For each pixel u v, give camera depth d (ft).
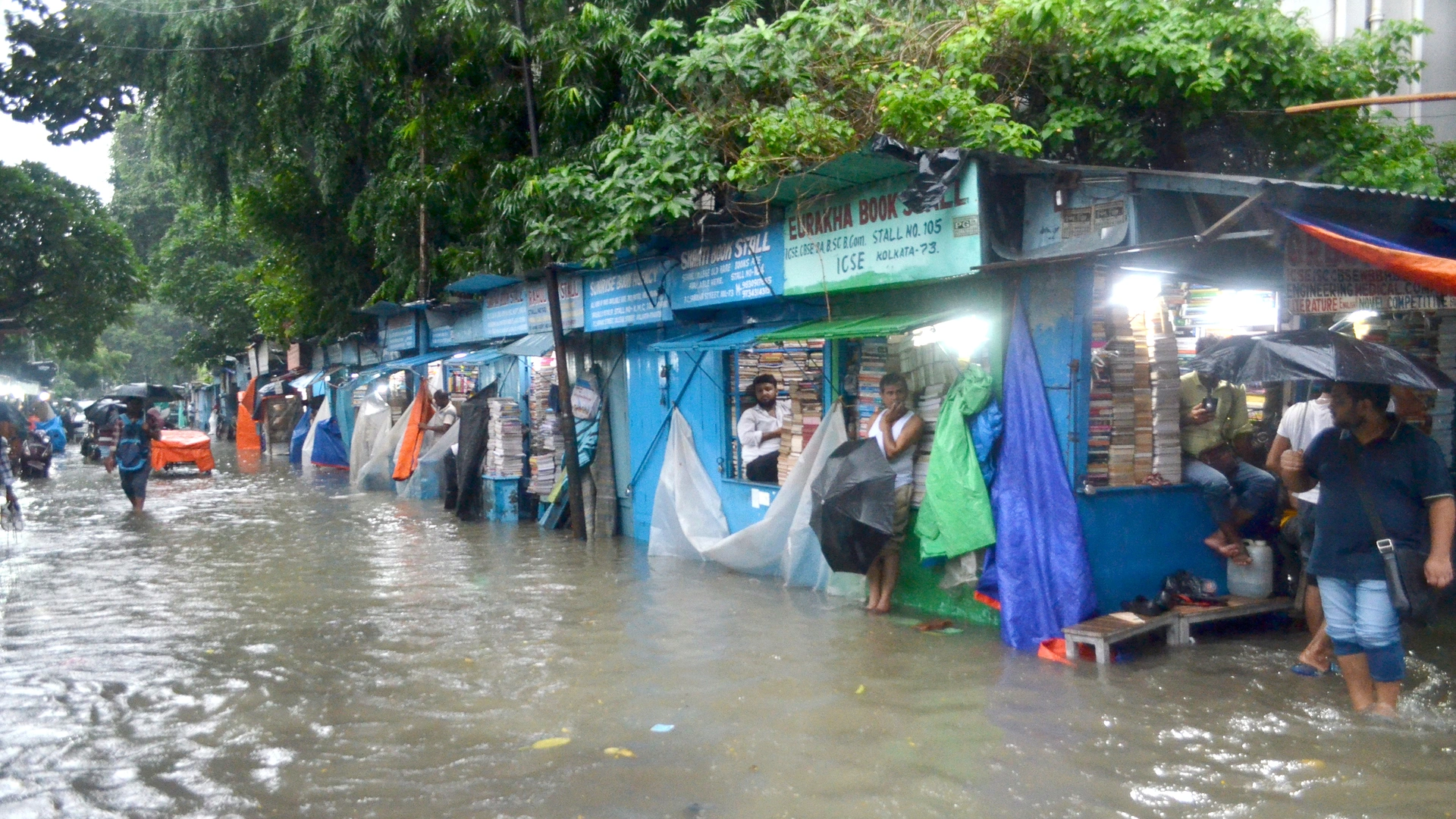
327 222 67.97
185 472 70.54
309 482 63.00
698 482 31.30
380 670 19.76
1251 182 17.12
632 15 35.22
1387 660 15.21
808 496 25.70
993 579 20.92
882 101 23.99
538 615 23.95
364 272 69.36
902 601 23.79
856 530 21.94
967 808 12.69
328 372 76.54
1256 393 25.23
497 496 41.83
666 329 33.40
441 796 13.57
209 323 116.37
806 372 27.04
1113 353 20.56
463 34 38.96
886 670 18.53
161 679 19.58
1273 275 22.63
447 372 55.88
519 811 13.00
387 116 52.26
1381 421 15.21
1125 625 18.75
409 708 17.34
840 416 25.63
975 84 25.46
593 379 37.70
